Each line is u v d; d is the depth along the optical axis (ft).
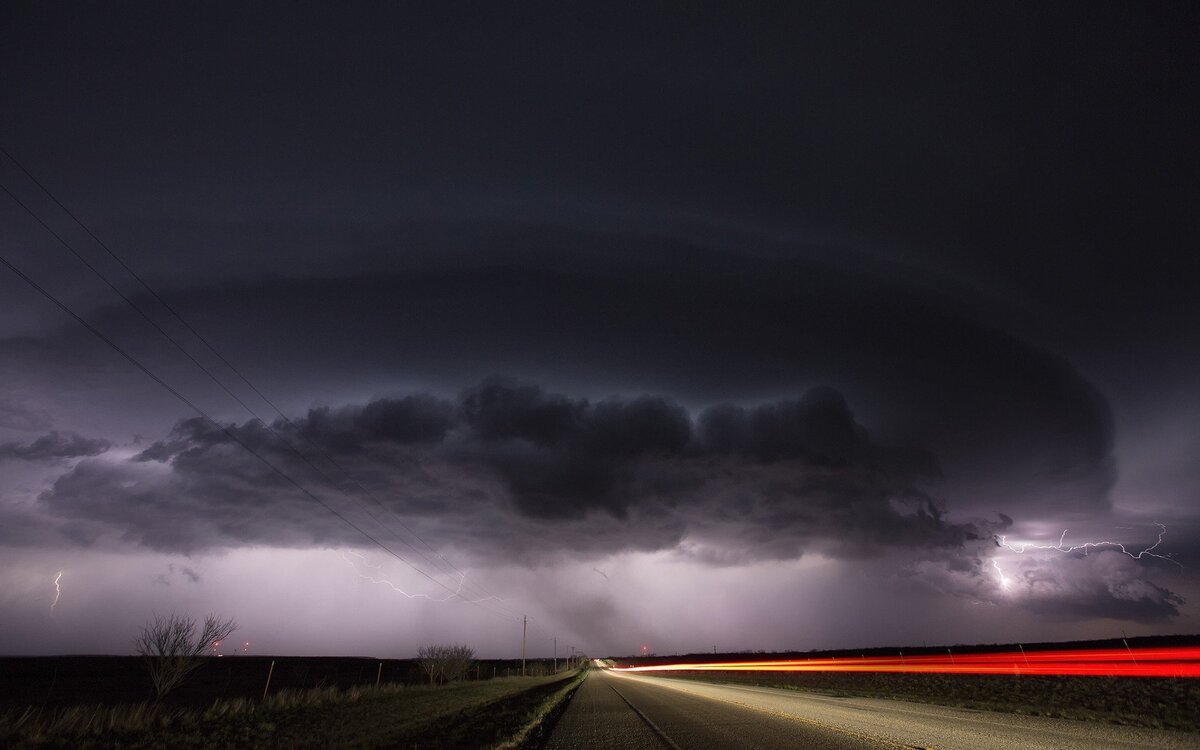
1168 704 61.52
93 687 141.18
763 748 44.06
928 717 60.23
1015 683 101.09
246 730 64.49
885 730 50.57
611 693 139.03
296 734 62.34
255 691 144.46
